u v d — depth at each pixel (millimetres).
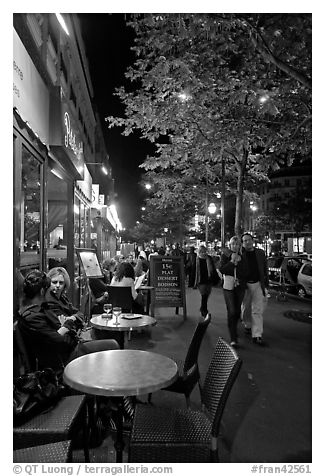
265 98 7582
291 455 3613
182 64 8156
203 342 7754
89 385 2836
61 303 5254
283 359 6605
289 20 6727
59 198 10250
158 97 10828
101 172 30438
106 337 5953
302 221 45781
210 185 23047
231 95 8383
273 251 41250
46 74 6305
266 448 3736
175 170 22703
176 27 7656
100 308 8641
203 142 10836
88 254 9531
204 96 8828
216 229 59844
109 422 4016
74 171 8422
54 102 6410
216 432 2873
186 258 21547
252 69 9133
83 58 19750
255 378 5676
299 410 4594
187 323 9758
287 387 5328
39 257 5898
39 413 3197
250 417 4406
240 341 7816
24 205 4996
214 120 9844
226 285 7426
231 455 3600
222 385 3062
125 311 7645
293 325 9438
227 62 9328
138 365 3334
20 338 3842
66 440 2930
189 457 2869
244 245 7723
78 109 20734
